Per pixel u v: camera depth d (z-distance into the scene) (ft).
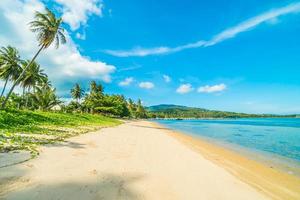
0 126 48.83
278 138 90.07
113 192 18.75
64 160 27.04
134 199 17.88
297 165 39.42
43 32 98.68
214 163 36.37
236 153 50.85
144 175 24.58
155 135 83.05
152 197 18.75
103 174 23.25
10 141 34.86
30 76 154.71
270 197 22.04
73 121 101.96
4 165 22.39
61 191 17.65
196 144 64.08
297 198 22.65
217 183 24.63
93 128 83.92
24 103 206.90
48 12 99.55
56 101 176.96
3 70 142.92
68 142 41.32
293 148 60.49
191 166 31.55
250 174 31.19
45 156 27.99
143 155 36.11
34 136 43.70
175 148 49.24
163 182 22.88
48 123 75.41
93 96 270.67
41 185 18.35
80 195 17.35
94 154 32.63
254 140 81.61
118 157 32.40
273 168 36.45
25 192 16.66
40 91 180.55
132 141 53.72
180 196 19.69
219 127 189.67
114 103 269.85
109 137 57.52
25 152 28.81
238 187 24.00
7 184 17.70
